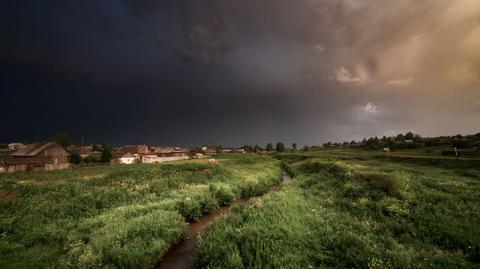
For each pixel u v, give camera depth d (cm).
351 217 1477
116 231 1365
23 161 4541
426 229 1205
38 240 1339
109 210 1883
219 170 3759
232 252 1080
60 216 1702
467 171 3541
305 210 1644
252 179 3441
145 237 1345
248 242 1147
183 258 1289
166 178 2961
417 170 3725
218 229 1359
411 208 1530
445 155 6219
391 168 3750
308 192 2266
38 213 1684
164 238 1394
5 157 4884
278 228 1295
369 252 983
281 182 4053
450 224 1231
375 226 1285
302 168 4719
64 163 5288
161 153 9081
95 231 1401
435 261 884
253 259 1023
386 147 10644
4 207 1730
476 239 1043
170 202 2000
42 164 4788
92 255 1102
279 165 6938
